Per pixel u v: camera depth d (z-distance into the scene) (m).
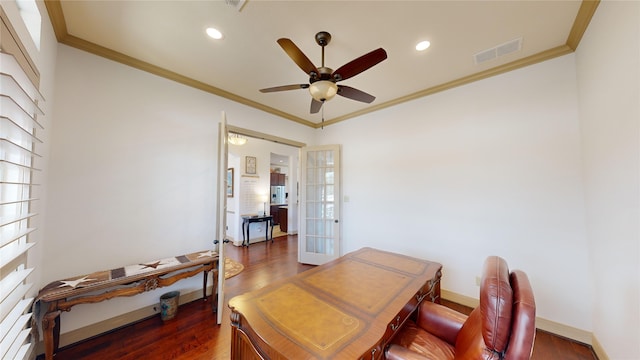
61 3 1.63
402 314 1.39
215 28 1.92
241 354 1.30
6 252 1.11
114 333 2.15
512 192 2.43
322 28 1.91
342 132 4.16
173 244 2.62
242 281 3.44
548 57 2.22
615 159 1.50
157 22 1.84
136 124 2.40
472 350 1.08
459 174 2.79
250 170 5.89
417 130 3.17
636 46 1.25
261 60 2.38
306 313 1.30
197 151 2.84
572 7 1.67
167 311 2.36
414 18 1.79
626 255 1.42
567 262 2.12
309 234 4.36
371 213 3.69
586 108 1.92
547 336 2.14
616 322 1.57
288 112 3.94
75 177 2.05
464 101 2.76
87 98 2.12
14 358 1.06
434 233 2.99
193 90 2.83
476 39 2.04
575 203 2.10
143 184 2.43
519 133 2.39
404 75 2.67
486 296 0.97
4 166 1.08
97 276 2.01
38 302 1.77
